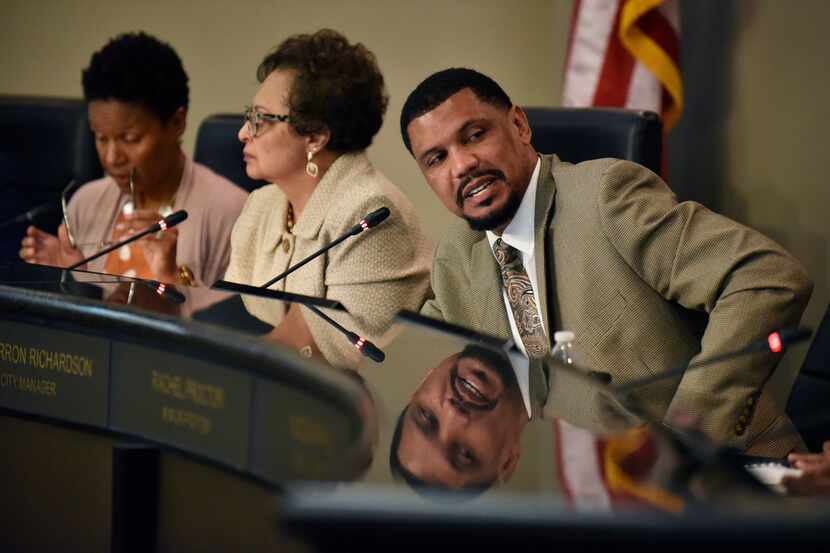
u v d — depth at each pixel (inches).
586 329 291.7
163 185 438.9
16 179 495.2
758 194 491.8
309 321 267.9
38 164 494.3
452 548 118.3
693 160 533.3
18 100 498.0
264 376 219.6
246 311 271.4
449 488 153.2
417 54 578.9
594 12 493.4
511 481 155.6
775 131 479.5
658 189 299.0
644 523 117.1
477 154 300.8
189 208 436.8
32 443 265.4
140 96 426.0
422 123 305.3
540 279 297.6
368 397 207.2
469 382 223.5
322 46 360.5
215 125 464.8
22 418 266.1
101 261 416.2
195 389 234.2
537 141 390.6
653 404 285.0
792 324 273.3
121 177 435.8
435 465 166.6
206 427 231.9
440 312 320.5
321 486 138.5
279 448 214.5
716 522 116.7
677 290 286.0
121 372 248.5
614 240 290.5
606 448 174.7
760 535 116.3
